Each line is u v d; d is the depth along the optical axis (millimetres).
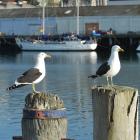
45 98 9734
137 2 128750
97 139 9977
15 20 125375
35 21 124000
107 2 132250
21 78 13664
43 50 119875
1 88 49969
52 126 9664
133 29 120312
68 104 37562
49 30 123625
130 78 60250
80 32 121750
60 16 122938
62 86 52062
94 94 9977
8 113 32781
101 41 121438
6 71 74000
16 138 10062
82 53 115938
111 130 9820
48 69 77062
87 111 33688
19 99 39906
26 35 123688
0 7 141250
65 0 150875
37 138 9664
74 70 75562
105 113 9844
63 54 112938
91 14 121875
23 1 145250
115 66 15875
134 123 9867
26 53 117875
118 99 9773
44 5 124312
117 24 120938
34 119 9672
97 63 89375
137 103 9930
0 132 26062
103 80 54094
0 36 125375
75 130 26703
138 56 109062
